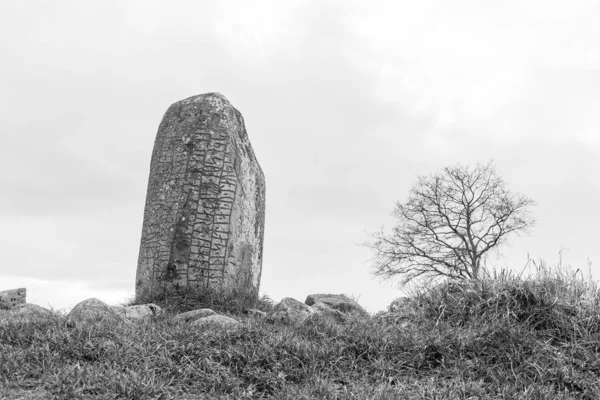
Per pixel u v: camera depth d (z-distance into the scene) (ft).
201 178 39.40
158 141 41.52
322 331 24.66
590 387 19.76
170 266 38.45
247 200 40.57
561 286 25.29
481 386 19.86
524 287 24.82
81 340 20.79
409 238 71.15
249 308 38.29
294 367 20.51
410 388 19.54
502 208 69.51
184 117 40.86
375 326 24.62
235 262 39.19
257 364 20.31
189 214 38.91
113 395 17.10
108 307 27.91
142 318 30.25
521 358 21.24
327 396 18.35
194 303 36.70
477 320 24.07
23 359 19.07
